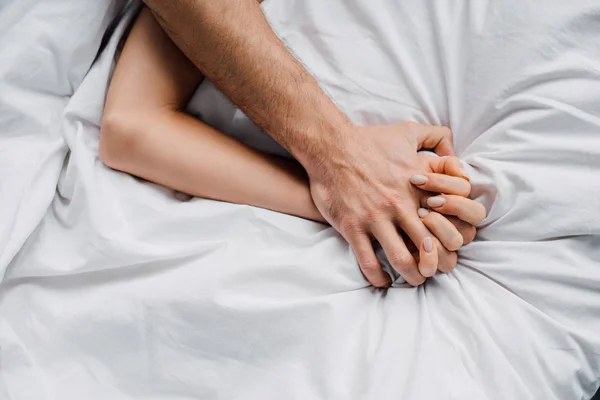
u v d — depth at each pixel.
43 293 0.66
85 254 0.64
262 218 0.67
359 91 0.71
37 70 0.69
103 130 0.67
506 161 0.66
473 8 0.68
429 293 0.68
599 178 0.63
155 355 0.64
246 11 0.68
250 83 0.68
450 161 0.67
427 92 0.71
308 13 0.72
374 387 0.60
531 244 0.64
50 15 0.68
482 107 0.69
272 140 0.76
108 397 0.64
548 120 0.65
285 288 0.64
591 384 0.65
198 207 0.67
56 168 0.68
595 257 0.64
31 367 0.63
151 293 0.63
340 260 0.67
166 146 0.67
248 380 0.63
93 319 0.63
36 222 0.65
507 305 0.63
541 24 0.65
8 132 0.69
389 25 0.71
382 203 0.66
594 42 0.65
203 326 0.63
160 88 0.70
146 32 0.70
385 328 0.64
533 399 0.61
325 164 0.68
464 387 0.60
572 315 0.63
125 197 0.67
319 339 0.62
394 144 0.68
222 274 0.63
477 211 0.65
